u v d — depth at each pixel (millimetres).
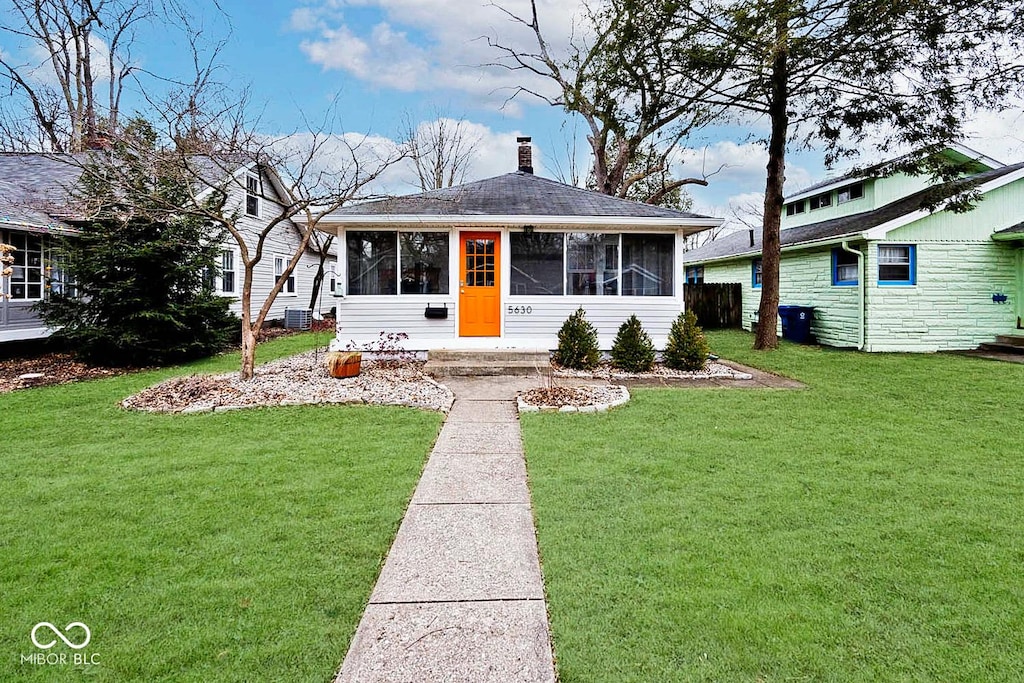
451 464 4383
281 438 5070
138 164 7738
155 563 2775
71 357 10750
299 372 8422
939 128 10688
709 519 3338
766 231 11969
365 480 3988
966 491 3803
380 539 3070
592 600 2480
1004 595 2506
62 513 3381
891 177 13406
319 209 9547
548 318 9906
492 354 9133
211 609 2391
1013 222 11742
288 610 2393
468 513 3443
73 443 4891
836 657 2100
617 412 6188
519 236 9875
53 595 2492
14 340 10156
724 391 7461
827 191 15641
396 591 2559
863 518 3354
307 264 21188
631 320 9320
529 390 7270
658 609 2404
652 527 3230
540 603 2471
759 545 2994
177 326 9945
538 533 3166
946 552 2912
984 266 11711
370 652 2137
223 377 7859
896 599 2479
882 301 11680
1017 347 11008
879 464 4391
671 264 9984
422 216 9234
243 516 3348
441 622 2330
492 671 2039
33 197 10477
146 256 9594
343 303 9695
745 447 4855
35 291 10797
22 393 7156
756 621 2312
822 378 8484
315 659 2092
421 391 7137
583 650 2150
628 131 15648
